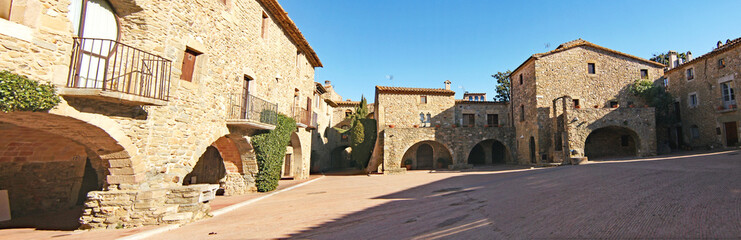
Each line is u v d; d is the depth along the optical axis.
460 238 5.05
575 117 20.39
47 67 6.27
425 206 8.32
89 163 12.28
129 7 7.79
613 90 23.31
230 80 11.45
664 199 6.00
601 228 4.79
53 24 6.45
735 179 7.21
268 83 14.36
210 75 10.35
